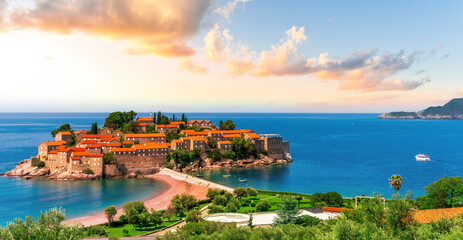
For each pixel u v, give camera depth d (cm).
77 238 5044
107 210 10662
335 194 12025
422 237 4756
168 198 14700
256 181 18438
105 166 18812
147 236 9200
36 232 4747
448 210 7681
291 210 8725
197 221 9700
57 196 14838
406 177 19438
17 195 14838
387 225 5159
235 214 10288
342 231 4928
